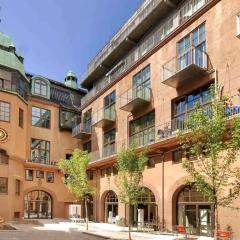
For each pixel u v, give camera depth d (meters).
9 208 34.12
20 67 37.81
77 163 30.77
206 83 22.84
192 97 24.19
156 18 30.47
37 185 38.47
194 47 23.08
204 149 15.16
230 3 21.62
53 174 40.06
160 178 25.56
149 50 29.05
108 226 29.64
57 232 26.31
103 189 34.19
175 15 28.22
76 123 43.31
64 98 44.47
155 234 23.00
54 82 43.75
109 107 35.19
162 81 24.97
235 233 18.88
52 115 41.59
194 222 22.66
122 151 23.08
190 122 15.10
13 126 35.38
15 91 36.12
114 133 34.25
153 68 28.48
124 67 34.94
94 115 38.22
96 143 37.81
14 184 35.09
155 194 25.98
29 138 38.91
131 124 31.38
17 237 22.66
